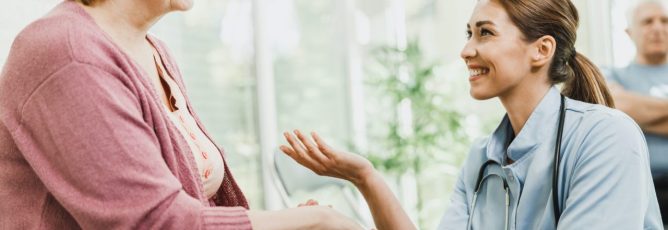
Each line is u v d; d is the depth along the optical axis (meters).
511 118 1.27
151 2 1.00
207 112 3.38
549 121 1.21
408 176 4.27
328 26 4.14
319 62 4.08
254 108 3.67
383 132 4.33
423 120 4.09
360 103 4.31
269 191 3.63
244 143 3.59
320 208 0.97
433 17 4.24
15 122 0.84
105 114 0.81
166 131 0.93
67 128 0.80
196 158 1.08
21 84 0.83
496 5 1.21
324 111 4.09
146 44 1.12
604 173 1.10
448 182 4.22
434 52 4.23
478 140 1.40
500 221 1.25
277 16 3.81
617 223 1.07
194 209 0.85
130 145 0.82
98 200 0.80
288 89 3.87
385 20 4.37
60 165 0.81
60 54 0.82
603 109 1.19
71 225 0.87
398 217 1.30
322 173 1.33
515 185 1.21
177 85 1.18
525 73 1.22
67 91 0.81
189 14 3.29
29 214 0.87
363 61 4.33
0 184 0.88
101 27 0.99
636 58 2.43
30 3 1.76
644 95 2.28
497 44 1.20
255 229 0.89
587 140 1.14
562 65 1.24
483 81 1.23
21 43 0.85
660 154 2.17
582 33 3.60
